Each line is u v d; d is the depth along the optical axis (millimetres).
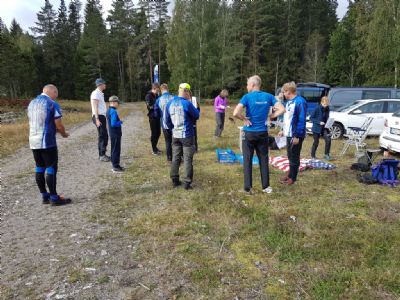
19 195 5789
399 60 24594
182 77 37000
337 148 10180
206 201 5160
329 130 9086
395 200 5359
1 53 47312
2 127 14570
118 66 59156
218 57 37656
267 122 5414
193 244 3879
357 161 7637
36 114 4879
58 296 2973
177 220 4504
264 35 44469
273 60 45812
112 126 7035
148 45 54656
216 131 11883
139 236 4117
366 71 27766
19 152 9969
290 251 3637
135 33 57688
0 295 2988
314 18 50281
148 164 7977
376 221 4473
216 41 36938
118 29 57000
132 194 5707
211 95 43781
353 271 3264
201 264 3459
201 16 36281
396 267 3340
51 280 3219
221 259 3559
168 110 5742
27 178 6945
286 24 47250
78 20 71625
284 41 46469
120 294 3002
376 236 3916
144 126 17859
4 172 7480
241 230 4199
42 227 4422
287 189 5836
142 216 4691
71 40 64125
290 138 5934
